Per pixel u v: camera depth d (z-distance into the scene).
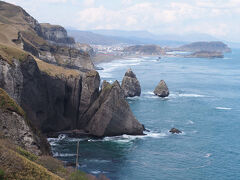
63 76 104.12
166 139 98.19
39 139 61.69
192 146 92.62
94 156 81.38
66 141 92.62
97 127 97.06
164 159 81.75
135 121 100.81
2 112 57.38
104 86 102.88
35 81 91.94
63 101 103.06
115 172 72.19
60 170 52.31
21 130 58.09
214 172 75.00
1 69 79.69
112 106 97.62
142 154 84.56
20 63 87.62
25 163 40.12
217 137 101.94
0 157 38.56
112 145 90.94
